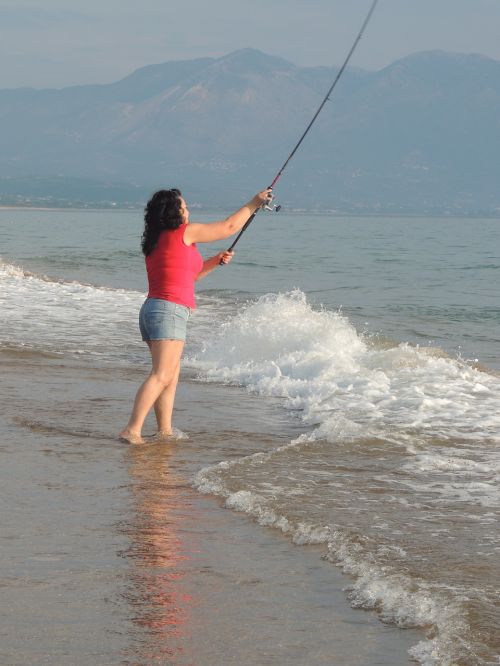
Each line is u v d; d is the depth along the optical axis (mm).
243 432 6684
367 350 10539
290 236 61875
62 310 15555
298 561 3877
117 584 3549
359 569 3729
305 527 4270
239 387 8945
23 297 17297
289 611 3326
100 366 9852
